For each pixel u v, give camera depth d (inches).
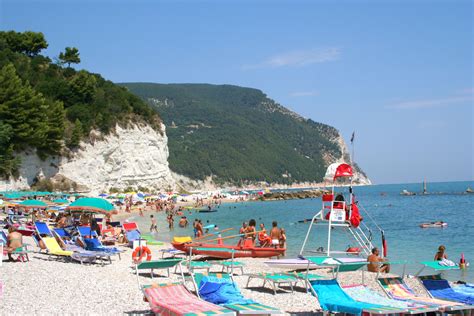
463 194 5890.8
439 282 507.5
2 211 1982.0
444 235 1563.7
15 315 434.3
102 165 3452.3
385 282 504.4
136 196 3309.5
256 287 628.7
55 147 2989.7
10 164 2576.3
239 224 2153.1
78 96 3560.5
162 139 4247.0
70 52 4109.3
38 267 713.0
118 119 3762.3
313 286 478.0
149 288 456.1
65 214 1502.2
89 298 514.9
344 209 776.3
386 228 1828.2
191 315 369.7
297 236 1513.3
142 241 788.6
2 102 2613.2
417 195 5861.2
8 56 3604.8
